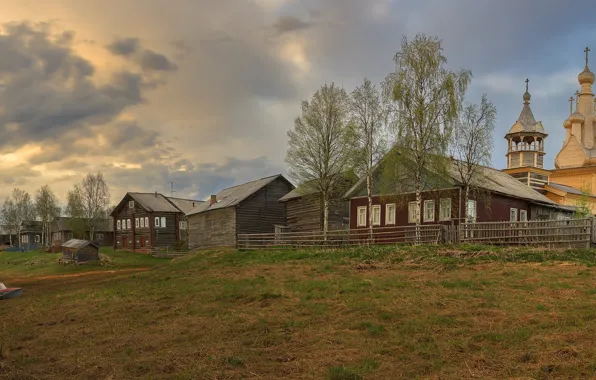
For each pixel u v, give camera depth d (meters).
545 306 12.63
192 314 15.62
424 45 29.98
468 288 15.98
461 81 29.81
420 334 11.06
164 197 75.75
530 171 53.47
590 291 14.10
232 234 51.28
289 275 22.38
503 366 8.77
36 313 18.52
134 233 72.31
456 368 8.81
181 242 68.94
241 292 18.41
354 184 40.03
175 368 9.76
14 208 111.12
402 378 8.52
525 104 56.12
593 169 64.44
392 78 30.36
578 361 8.61
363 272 21.38
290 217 50.00
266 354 10.41
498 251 22.23
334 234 33.69
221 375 9.06
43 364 10.81
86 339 13.21
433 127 29.47
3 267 54.09
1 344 12.73
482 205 33.59
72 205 77.44
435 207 33.72
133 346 11.95
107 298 20.67
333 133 38.75
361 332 11.66
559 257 20.38
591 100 70.50
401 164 31.03
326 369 9.16
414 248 25.39
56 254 60.16
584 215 38.94
